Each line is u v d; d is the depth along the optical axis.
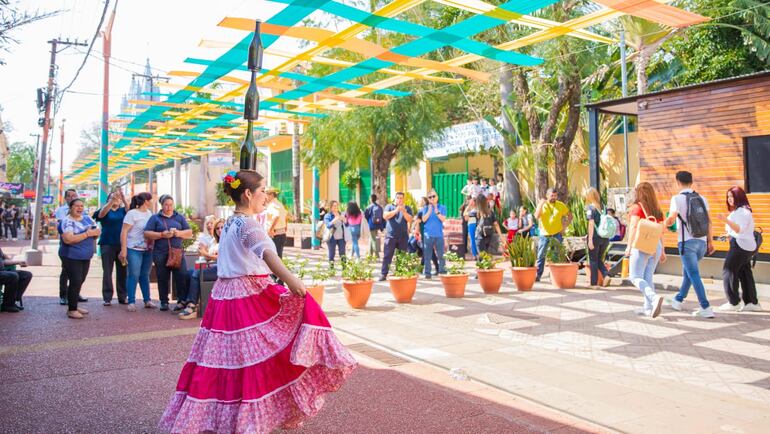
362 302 8.78
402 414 4.27
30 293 10.82
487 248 13.64
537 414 4.27
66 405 4.49
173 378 5.19
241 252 3.49
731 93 10.41
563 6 12.03
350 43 7.78
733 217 7.97
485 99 20.47
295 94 11.13
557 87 18.05
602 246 10.72
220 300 3.48
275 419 3.37
